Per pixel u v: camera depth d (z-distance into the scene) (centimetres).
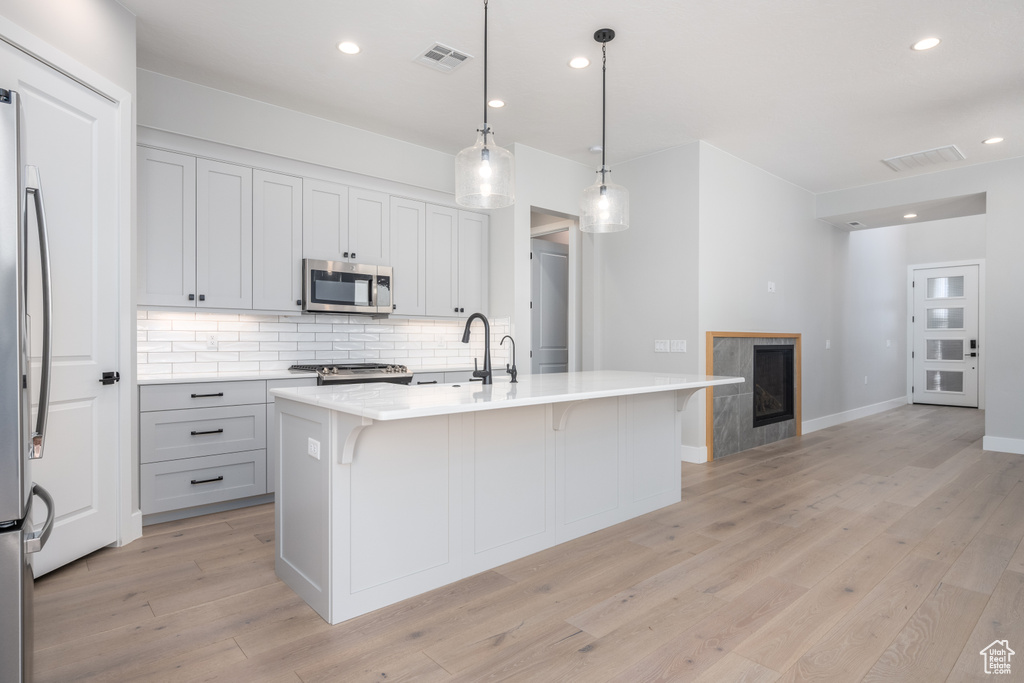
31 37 224
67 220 244
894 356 845
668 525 312
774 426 562
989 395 520
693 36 308
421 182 468
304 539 220
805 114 414
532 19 291
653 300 502
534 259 591
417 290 454
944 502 357
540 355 595
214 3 274
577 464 292
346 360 443
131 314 283
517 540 262
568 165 520
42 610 212
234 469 340
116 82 271
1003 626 201
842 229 691
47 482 236
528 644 189
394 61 332
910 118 421
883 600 222
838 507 346
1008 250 507
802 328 611
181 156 343
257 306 371
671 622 204
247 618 206
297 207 390
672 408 356
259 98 378
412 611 212
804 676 171
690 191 475
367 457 210
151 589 230
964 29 302
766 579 241
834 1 276
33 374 225
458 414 238
